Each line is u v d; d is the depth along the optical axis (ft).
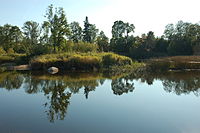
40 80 78.59
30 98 50.49
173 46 221.87
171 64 114.01
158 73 100.22
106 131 30.30
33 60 122.83
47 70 115.65
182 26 254.47
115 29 269.03
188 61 122.52
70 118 35.81
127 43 252.21
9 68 128.06
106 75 94.94
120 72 106.32
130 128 31.35
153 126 32.22
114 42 262.67
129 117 36.14
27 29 207.10
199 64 115.55
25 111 39.99
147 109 40.81
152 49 245.45
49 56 127.75
